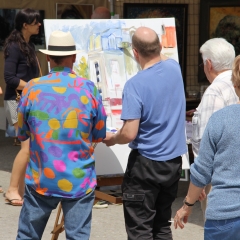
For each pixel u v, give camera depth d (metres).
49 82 5.55
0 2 14.69
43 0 14.45
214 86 5.93
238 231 4.22
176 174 6.03
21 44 8.92
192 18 14.43
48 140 5.41
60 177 5.39
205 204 6.56
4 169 12.02
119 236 7.95
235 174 4.28
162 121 5.85
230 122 4.32
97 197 7.10
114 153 7.26
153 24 8.04
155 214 6.13
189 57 14.57
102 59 7.67
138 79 5.79
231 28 14.41
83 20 7.68
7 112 9.29
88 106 5.51
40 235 5.70
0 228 8.17
